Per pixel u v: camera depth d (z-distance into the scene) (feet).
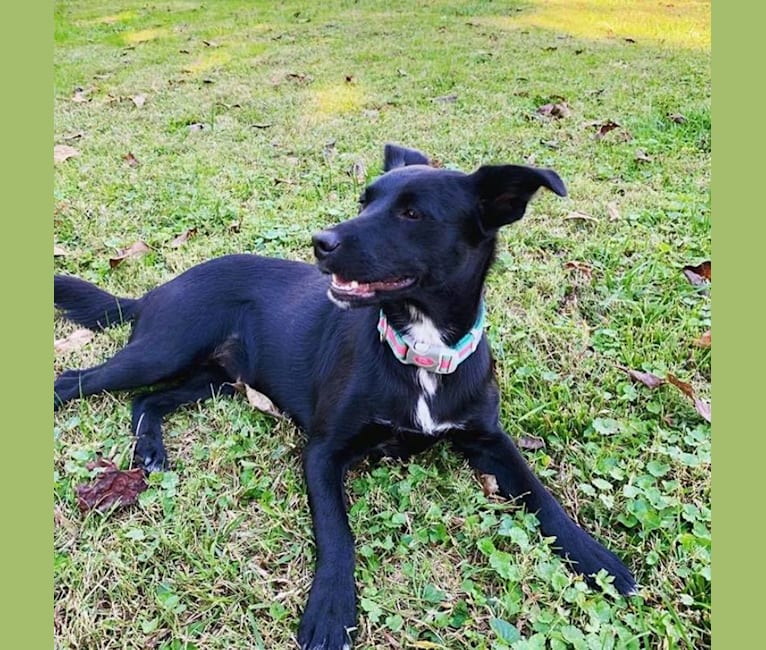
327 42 7.82
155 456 2.28
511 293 3.07
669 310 2.97
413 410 2.19
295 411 2.49
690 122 5.02
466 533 2.01
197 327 2.62
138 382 2.56
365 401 2.18
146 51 7.72
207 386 2.65
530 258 3.34
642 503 2.06
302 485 2.20
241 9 10.12
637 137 4.80
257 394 2.54
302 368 2.52
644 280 3.16
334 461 2.18
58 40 8.39
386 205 2.13
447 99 5.62
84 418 2.45
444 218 2.10
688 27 8.21
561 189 1.98
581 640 1.70
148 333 2.62
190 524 2.02
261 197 4.02
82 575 1.86
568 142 4.69
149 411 2.47
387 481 2.22
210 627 1.77
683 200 3.88
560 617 1.75
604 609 1.79
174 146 4.76
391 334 2.16
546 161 4.39
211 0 10.96
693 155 4.52
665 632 1.73
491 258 2.25
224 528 2.02
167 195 3.99
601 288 3.12
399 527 2.06
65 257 3.36
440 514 2.06
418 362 2.15
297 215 3.76
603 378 2.61
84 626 1.74
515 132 4.85
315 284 2.68
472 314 2.19
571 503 2.16
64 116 5.43
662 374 2.62
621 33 8.00
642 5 9.67
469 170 4.29
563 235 3.53
